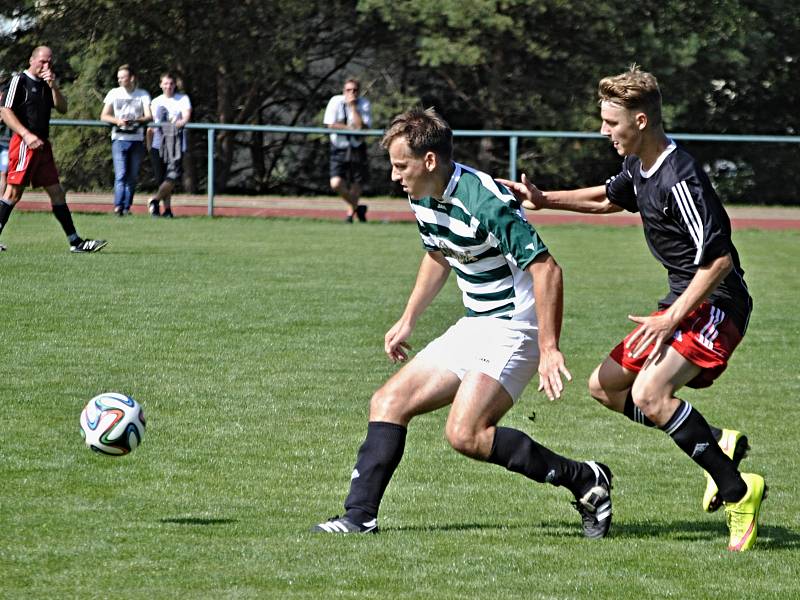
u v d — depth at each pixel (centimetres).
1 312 2975
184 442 1916
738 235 5800
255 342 2733
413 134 1386
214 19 7906
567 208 1634
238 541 1402
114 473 1719
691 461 1908
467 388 1444
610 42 7956
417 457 1889
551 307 1376
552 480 1452
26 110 3906
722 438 1566
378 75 8481
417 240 5084
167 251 4366
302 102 8831
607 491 1466
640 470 1848
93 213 5934
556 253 4806
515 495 1689
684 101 8075
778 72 8794
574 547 1423
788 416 2211
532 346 1452
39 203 6200
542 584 1268
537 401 2328
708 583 1289
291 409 2155
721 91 8825
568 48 8000
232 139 7988
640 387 1455
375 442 1472
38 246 4331
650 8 8056
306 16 8181
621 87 1430
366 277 3828
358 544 1400
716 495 1523
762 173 6925
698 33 8031
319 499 1625
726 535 1508
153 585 1231
